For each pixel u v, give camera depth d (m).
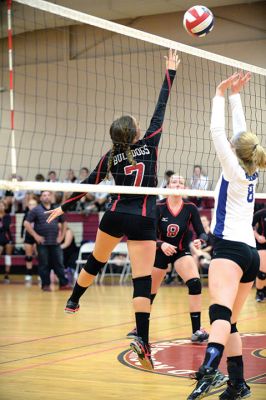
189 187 13.14
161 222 7.10
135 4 17.34
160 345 6.95
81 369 5.72
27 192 17.42
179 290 13.70
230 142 4.40
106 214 5.04
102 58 19.95
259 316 9.32
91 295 12.82
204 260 14.17
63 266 13.98
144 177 5.09
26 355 6.41
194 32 6.30
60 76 20.81
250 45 17.95
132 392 4.88
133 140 5.12
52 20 18.80
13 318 9.30
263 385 5.03
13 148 5.39
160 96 5.41
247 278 4.31
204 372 3.89
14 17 18.47
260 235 10.59
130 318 9.27
